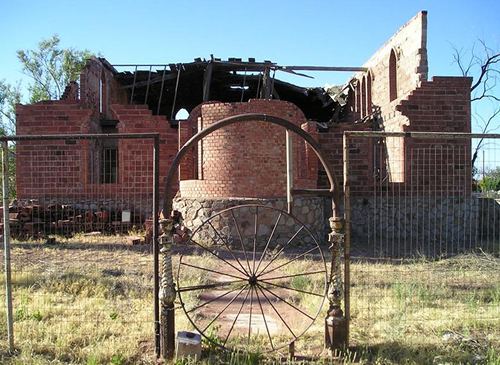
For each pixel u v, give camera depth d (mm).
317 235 13406
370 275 9125
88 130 15656
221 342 5469
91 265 9461
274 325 6445
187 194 13430
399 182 15078
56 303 7137
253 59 17906
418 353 5324
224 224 12469
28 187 14594
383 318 6438
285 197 12828
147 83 18828
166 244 5188
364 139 15516
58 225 12422
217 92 23016
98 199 13922
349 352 5188
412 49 15820
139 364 5004
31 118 14938
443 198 14648
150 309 6832
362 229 15219
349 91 22125
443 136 5434
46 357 5125
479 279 8828
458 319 6348
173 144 15016
